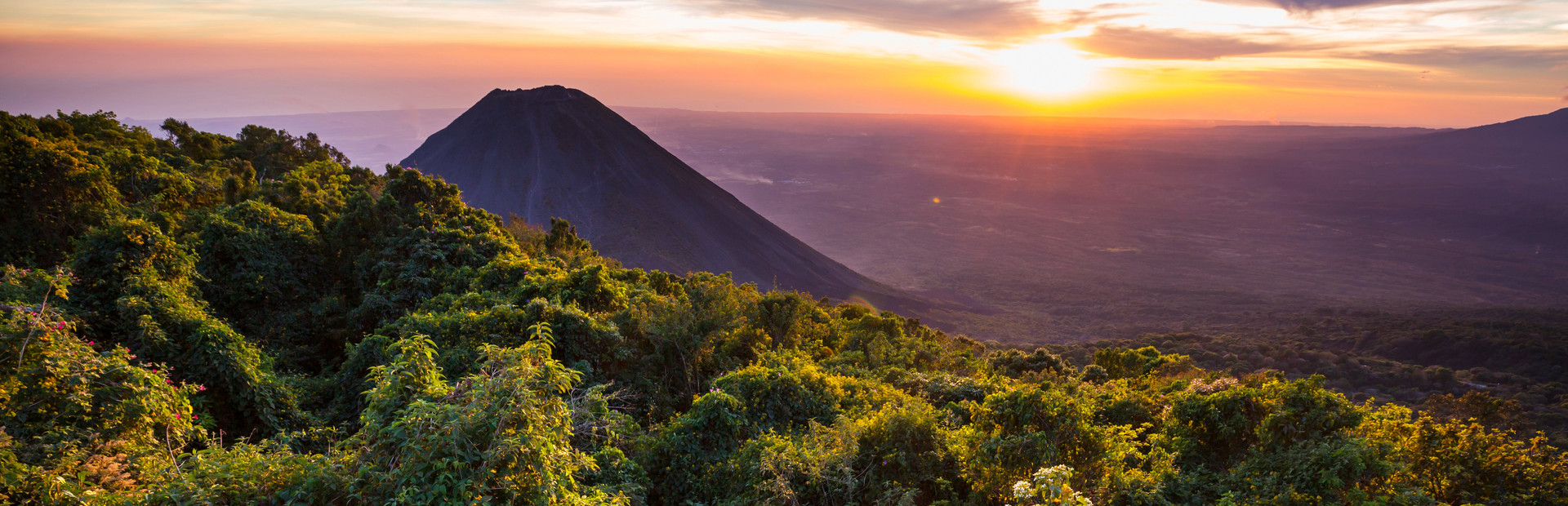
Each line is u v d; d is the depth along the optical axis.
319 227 31.92
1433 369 90.50
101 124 44.44
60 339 11.12
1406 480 13.77
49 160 23.16
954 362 36.41
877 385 21.69
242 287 23.70
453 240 30.17
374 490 7.84
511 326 19.41
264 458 8.62
